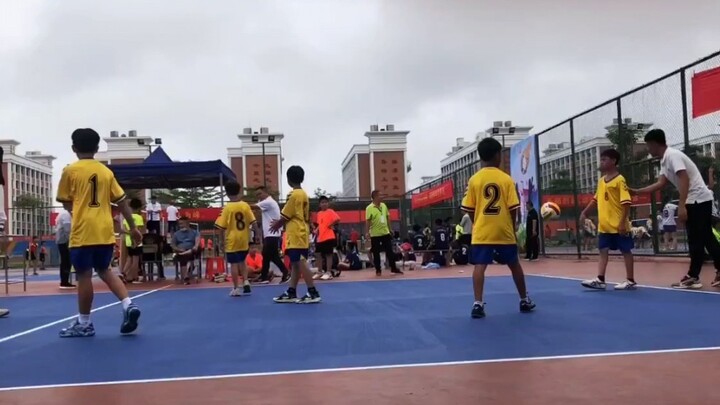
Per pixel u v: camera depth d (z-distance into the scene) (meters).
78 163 5.45
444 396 3.07
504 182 5.83
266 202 11.80
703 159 10.77
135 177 13.77
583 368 3.55
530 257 16.17
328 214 12.24
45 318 6.89
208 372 3.78
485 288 8.55
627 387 3.12
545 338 4.55
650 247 13.20
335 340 4.80
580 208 15.47
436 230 16.03
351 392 3.20
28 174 77.69
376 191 13.36
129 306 5.38
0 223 7.26
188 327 5.79
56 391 3.39
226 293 9.70
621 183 7.47
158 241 13.12
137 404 3.08
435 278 11.33
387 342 4.63
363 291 9.02
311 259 18.97
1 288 12.05
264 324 5.82
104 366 4.05
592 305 6.23
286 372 3.71
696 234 7.28
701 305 5.89
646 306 5.98
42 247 25.62
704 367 3.49
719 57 10.35
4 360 4.34
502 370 3.58
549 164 17.09
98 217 5.36
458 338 4.69
